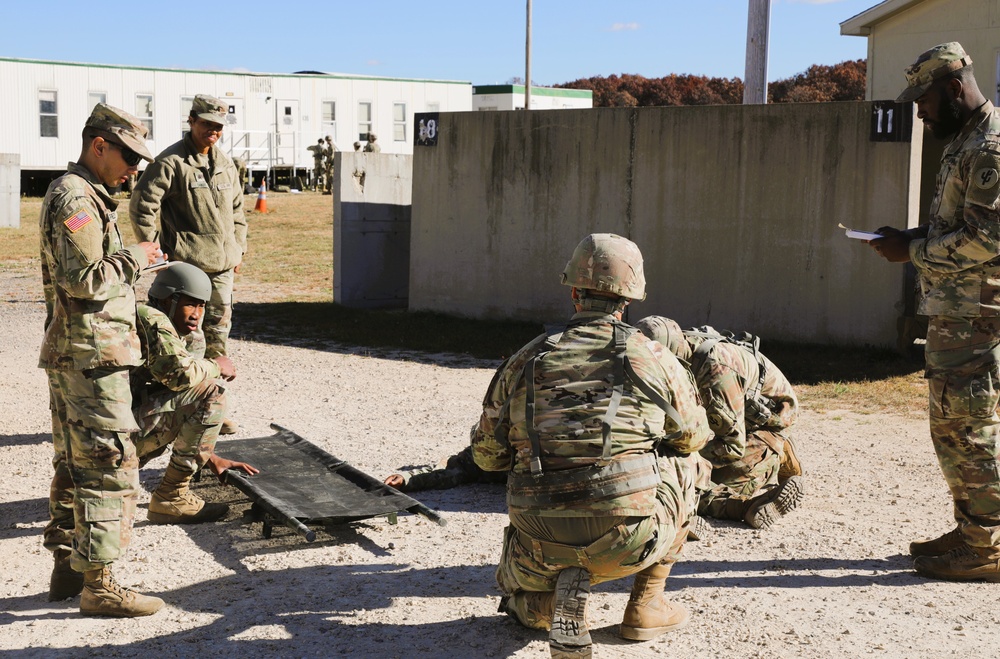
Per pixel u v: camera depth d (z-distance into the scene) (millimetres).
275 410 8078
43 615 4191
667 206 11156
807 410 8086
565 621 3387
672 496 3607
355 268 13758
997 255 4270
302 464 5984
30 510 5539
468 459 6156
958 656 3832
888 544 5078
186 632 4035
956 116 4391
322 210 29062
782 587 4523
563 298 12023
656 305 11344
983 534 4500
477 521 5441
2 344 11078
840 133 10078
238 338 11617
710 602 4348
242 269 17719
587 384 3480
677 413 3574
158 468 6363
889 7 19859
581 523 3422
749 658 3807
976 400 4410
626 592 4445
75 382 4004
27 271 17328
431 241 12953
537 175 12008
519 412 3561
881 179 9898
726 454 5246
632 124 11273
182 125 35906
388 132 40000
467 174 12547
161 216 7020
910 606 4312
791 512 5586
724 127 10719
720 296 10938
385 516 5465
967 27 19172
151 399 5207
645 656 3820
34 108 33531
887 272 9969
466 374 9641
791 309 10547
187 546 5016
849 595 4434
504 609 4074
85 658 3799
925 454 6773
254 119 37062
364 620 4148
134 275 4074
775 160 10469
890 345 10039
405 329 11945
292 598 4375
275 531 5242
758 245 10664
